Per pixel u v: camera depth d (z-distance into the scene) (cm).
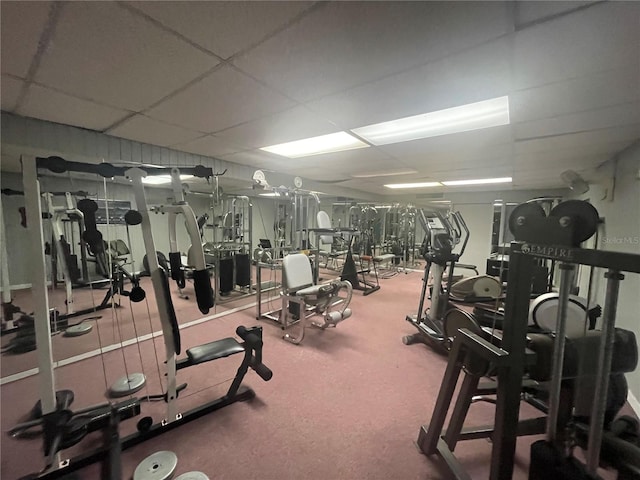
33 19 100
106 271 247
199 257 167
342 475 140
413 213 742
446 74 138
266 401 194
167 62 131
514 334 115
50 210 290
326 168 408
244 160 357
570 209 103
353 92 160
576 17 96
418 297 461
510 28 104
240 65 133
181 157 308
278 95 165
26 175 131
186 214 170
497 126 211
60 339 283
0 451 151
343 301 424
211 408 181
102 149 241
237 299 439
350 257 503
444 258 284
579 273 379
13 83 151
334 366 241
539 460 102
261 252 429
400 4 92
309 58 127
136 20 102
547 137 232
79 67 135
